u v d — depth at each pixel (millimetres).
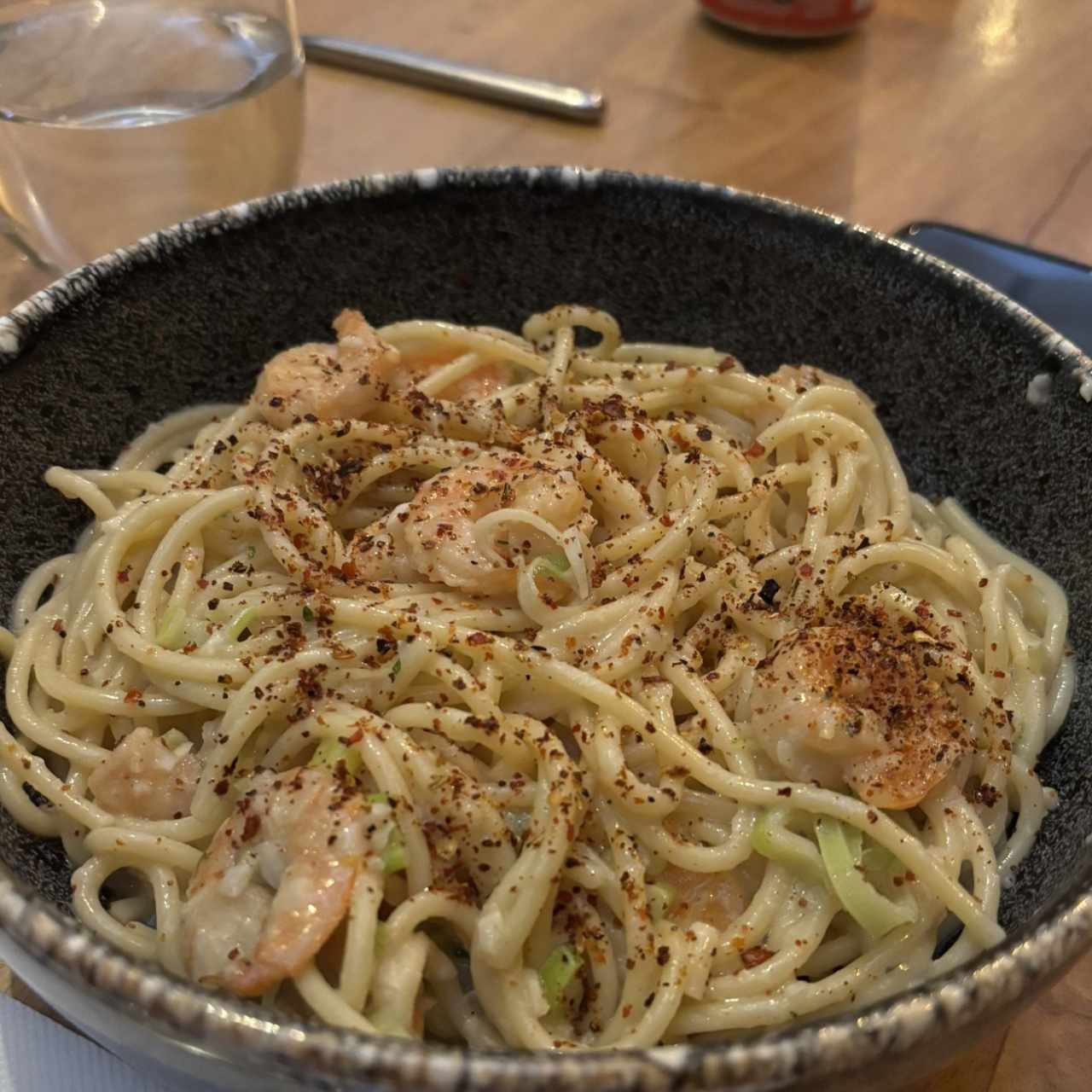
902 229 306
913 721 196
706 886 195
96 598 212
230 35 302
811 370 261
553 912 185
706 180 348
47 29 297
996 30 431
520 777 192
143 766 195
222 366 259
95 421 236
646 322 282
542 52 402
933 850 193
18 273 297
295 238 255
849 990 182
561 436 234
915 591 236
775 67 404
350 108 370
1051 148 375
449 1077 126
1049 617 225
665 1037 179
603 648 207
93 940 138
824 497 237
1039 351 230
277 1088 134
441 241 269
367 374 243
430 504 214
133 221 284
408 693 203
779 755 194
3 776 196
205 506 219
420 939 174
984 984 140
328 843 172
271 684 196
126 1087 177
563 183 262
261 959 163
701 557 229
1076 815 195
